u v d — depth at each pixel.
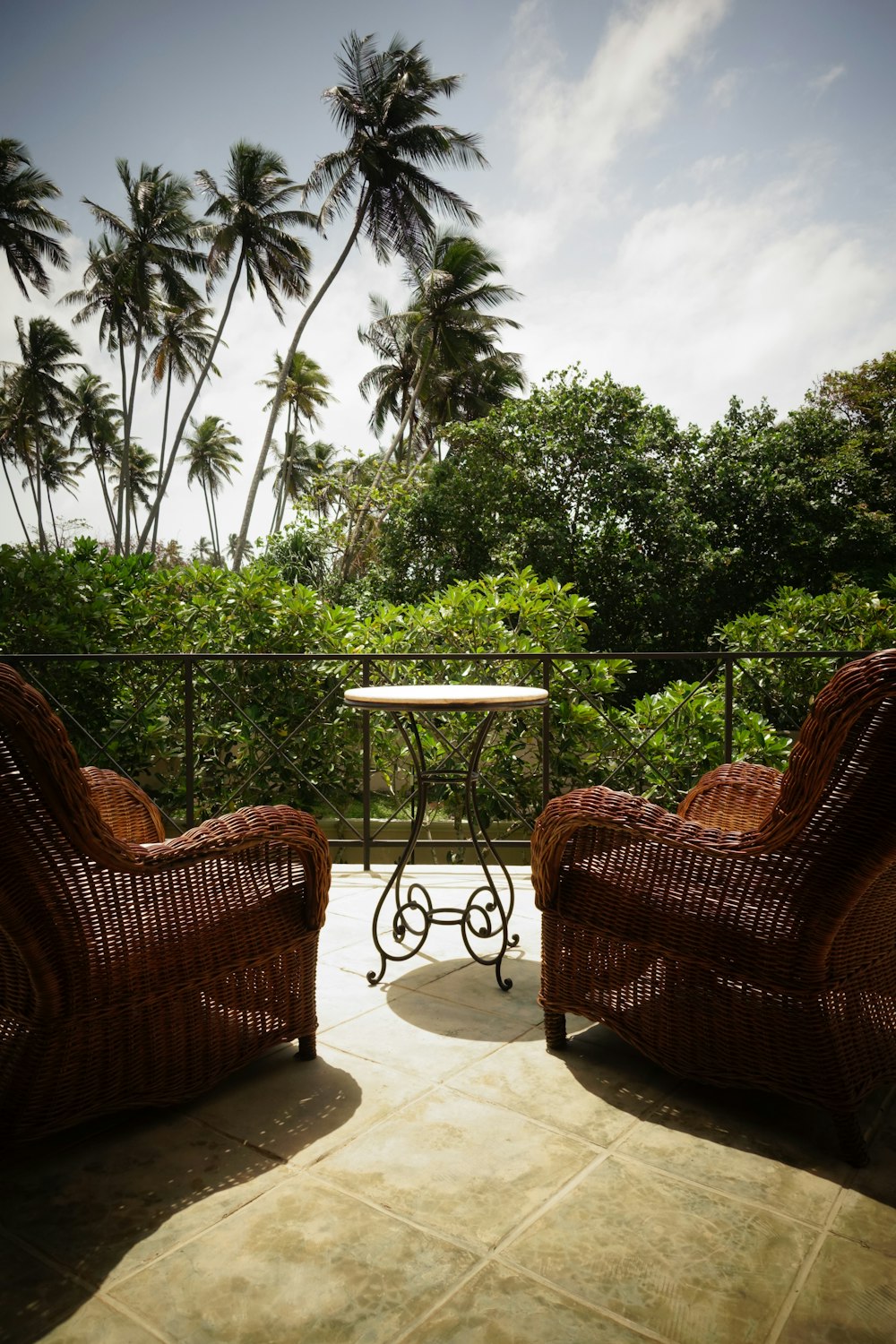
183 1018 1.65
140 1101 1.59
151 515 31.17
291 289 26.77
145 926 1.57
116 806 2.16
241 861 1.73
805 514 15.29
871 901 1.53
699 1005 1.69
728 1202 1.38
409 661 5.11
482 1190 1.42
